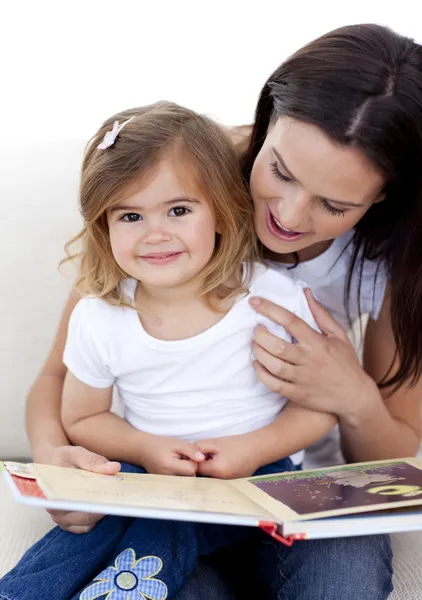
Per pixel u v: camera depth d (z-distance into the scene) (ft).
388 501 2.79
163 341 3.49
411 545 3.59
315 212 3.22
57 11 5.26
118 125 3.33
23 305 4.25
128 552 3.06
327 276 3.95
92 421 3.66
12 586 3.00
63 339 4.00
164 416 3.61
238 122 5.59
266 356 3.47
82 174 3.43
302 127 3.05
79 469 3.14
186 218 3.24
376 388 3.62
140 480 3.03
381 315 3.98
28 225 4.26
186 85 5.53
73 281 4.28
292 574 3.13
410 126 3.08
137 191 3.18
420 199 3.38
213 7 5.48
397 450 3.77
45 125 5.11
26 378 4.26
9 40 5.22
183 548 3.14
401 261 3.61
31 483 2.72
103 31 5.36
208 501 2.74
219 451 3.43
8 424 4.26
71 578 3.06
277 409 3.73
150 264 3.28
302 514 2.67
